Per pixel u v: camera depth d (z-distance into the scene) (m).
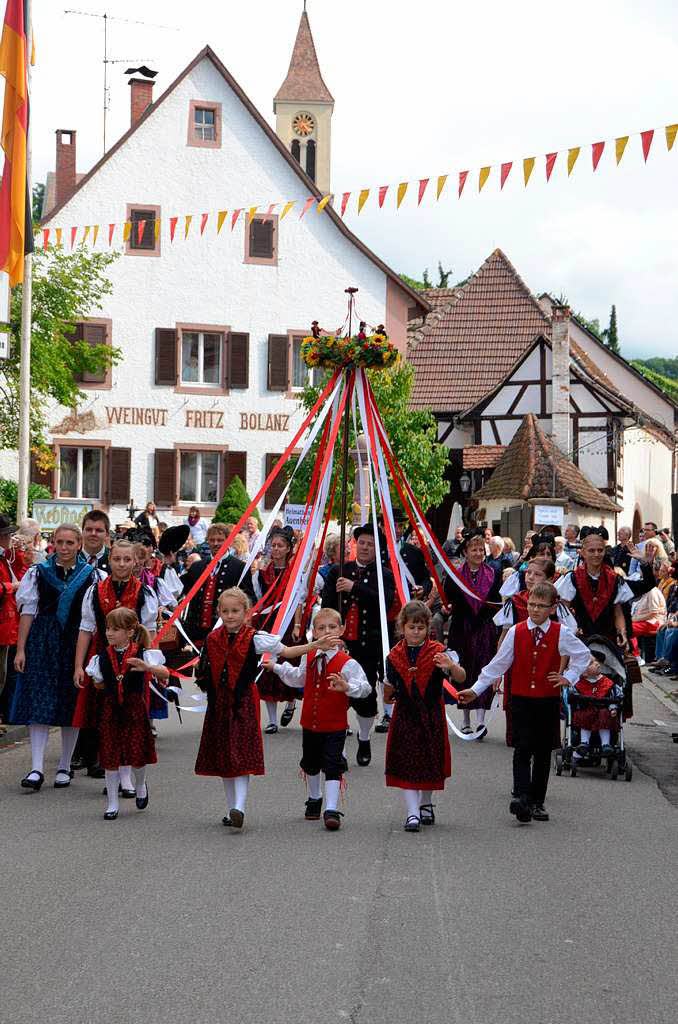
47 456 29.84
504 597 11.95
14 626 11.75
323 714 8.33
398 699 8.18
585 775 10.38
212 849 7.51
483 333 45.94
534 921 6.02
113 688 8.47
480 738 12.28
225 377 37.53
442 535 44.56
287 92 75.12
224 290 37.59
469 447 42.31
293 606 10.88
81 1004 4.84
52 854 7.34
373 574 11.57
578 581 10.44
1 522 11.62
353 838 7.87
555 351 41.06
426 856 7.38
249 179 37.66
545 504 34.22
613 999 4.95
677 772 10.49
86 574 9.61
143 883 6.66
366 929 5.85
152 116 37.12
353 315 38.38
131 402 36.94
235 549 12.92
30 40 16.81
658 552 20.50
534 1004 4.89
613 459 41.84
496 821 8.45
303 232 38.12
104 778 10.05
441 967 5.31
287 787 9.66
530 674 8.44
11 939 5.66
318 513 11.50
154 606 9.25
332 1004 4.86
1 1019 4.68
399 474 11.99
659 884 6.74
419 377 45.22
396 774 8.12
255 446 37.66
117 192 36.94
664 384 85.62
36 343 28.80
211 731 8.17
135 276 37.00
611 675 10.43
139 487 36.97
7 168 16.52
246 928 5.84
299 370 38.22
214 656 8.21
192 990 5.00
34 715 9.38
